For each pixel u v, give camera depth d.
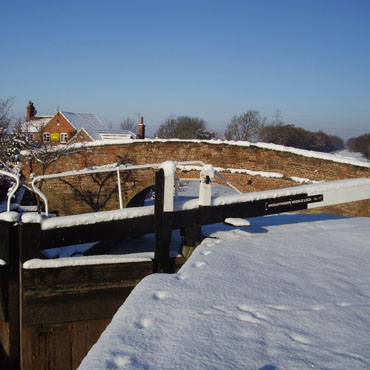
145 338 2.61
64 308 5.21
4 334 5.47
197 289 3.53
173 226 5.54
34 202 12.22
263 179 11.84
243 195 5.75
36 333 5.20
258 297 3.35
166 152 12.53
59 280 5.16
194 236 5.68
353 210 10.99
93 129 36.97
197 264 4.34
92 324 5.34
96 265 5.27
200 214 5.57
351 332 2.69
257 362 2.30
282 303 3.22
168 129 56.59
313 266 4.28
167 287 3.57
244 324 2.83
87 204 12.61
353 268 4.21
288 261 4.48
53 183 12.55
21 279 5.11
